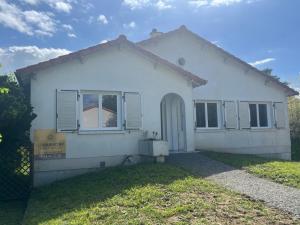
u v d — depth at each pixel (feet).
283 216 22.84
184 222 21.44
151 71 46.01
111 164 42.09
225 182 32.24
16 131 34.40
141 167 37.35
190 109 48.49
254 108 61.67
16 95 36.70
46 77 39.88
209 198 26.50
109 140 42.32
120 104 43.83
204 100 57.00
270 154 61.21
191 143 48.49
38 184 38.14
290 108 77.61
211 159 43.98
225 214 22.97
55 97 40.09
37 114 39.01
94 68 42.39
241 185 31.17
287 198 26.86
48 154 38.99
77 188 32.60
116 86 43.47
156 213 23.11
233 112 58.70
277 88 63.57
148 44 54.90
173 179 32.17
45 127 39.22
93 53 42.32
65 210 25.71
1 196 33.19
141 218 22.44
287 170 37.04
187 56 57.47
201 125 56.29
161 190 28.55
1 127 33.06
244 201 25.91
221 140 57.06
